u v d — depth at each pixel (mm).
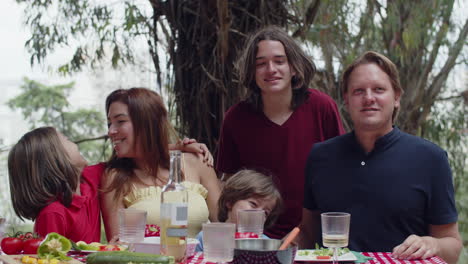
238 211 2154
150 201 2750
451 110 5043
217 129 3787
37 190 2455
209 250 1763
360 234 2355
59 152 2514
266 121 3014
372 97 2342
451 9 4738
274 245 1979
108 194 2785
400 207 2330
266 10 3773
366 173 2373
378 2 4688
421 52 4934
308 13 4047
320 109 3035
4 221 2094
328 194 2441
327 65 4641
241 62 3043
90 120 5207
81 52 4402
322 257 2051
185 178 2922
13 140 4973
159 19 3996
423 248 2074
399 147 2383
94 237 2654
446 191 2346
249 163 3055
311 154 2545
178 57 3855
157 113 2830
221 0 3619
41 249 1956
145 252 1988
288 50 2900
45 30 4426
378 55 2400
